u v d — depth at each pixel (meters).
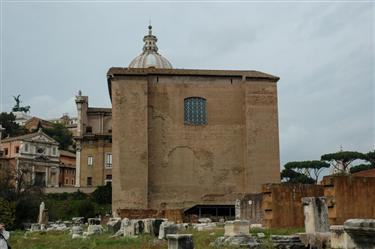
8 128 132.38
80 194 80.06
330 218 25.06
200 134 55.31
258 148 54.81
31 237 32.06
